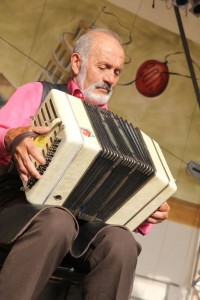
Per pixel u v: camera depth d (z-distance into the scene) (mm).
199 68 4711
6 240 1915
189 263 4410
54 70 4195
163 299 4281
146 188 2227
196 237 4473
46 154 1989
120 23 4453
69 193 2078
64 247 1929
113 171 2100
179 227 4445
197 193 4562
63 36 4242
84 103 2199
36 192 2025
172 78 4625
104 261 2027
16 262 1827
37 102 2422
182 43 4668
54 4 4227
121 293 1991
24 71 4113
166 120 4594
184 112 4648
